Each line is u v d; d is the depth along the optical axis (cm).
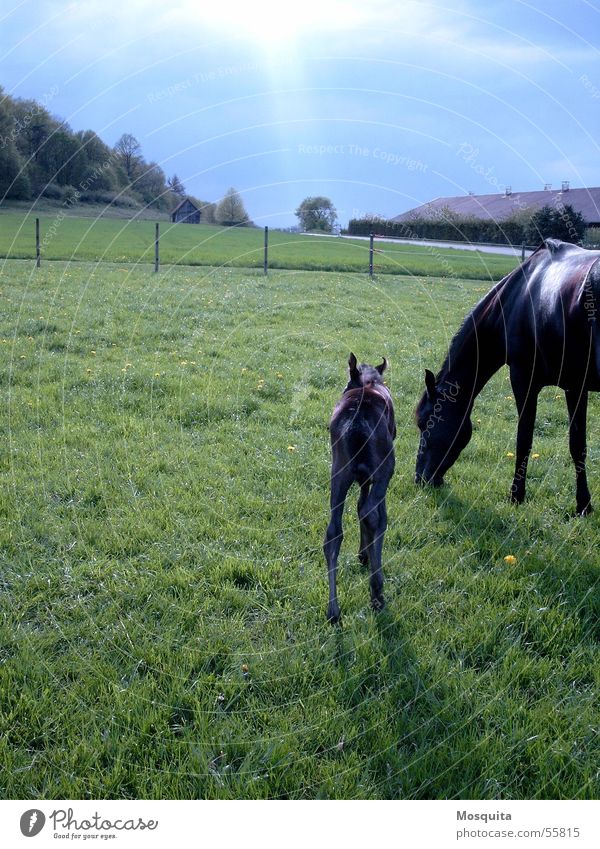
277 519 510
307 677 349
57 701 327
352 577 440
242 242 2841
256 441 670
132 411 746
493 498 561
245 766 294
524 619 398
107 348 1017
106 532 482
